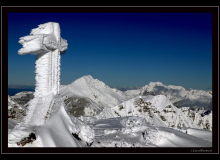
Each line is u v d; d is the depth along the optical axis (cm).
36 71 2161
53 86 2200
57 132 1934
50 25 2198
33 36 1988
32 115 2017
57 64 2230
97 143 2314
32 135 1744
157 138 2544
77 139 2120
